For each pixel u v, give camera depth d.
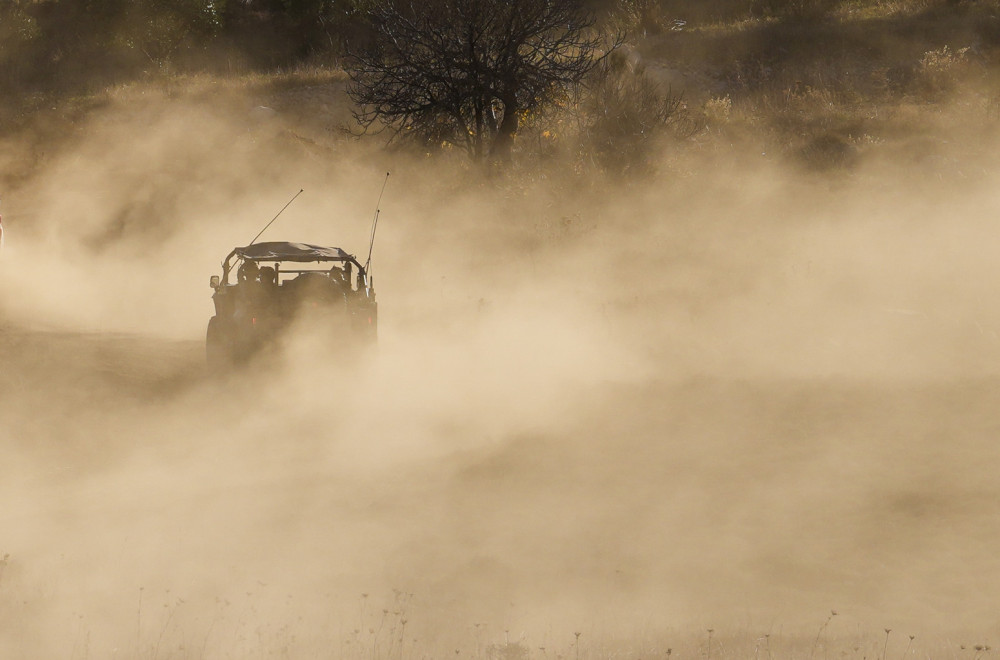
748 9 172.75
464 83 106.62
